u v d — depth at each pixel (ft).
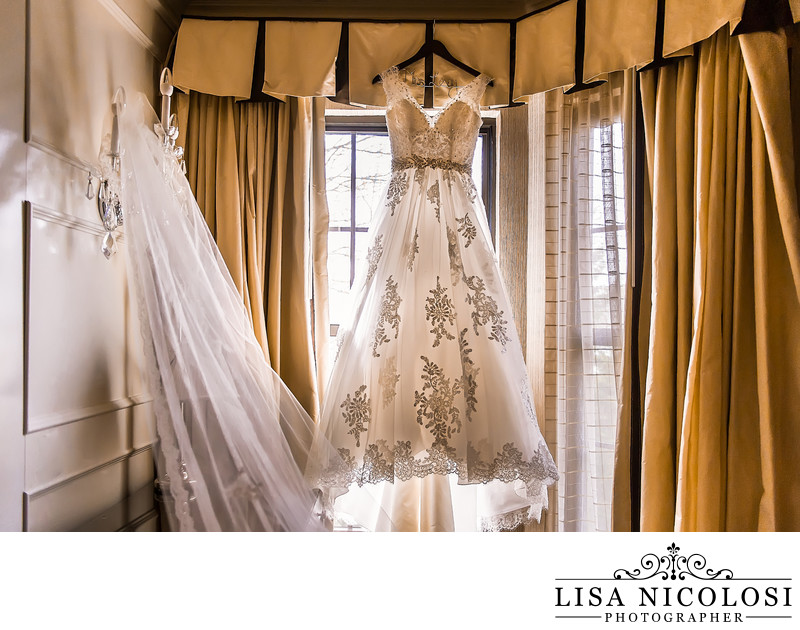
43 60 5.04
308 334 7.66
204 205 7.58
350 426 6.09
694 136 6.14
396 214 6.73
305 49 7.36
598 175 7.17
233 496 5.19
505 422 6.06
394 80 6.89
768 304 5.42
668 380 6.09
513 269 8.21
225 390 5.55
